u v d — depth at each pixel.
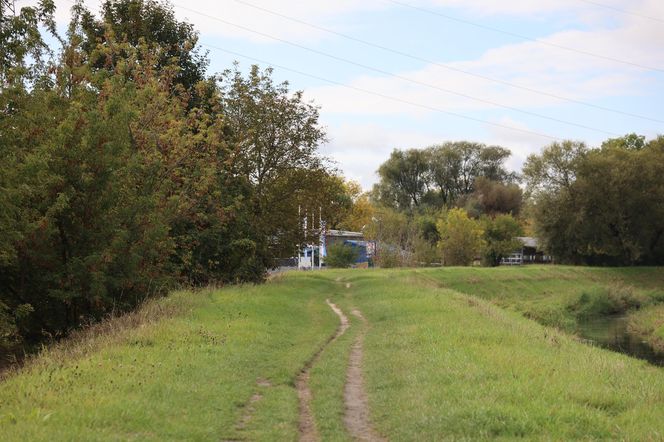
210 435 7.37
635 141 90.19
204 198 27.88
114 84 20.31
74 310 18.47
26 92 16.34
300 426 8.48
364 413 9.17
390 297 27.02
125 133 18.25
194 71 35.75
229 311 18.16
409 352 13.33
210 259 28.56
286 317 19.58
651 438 7.09
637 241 66.69
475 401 8.47
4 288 17.56
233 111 33.97
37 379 8.86
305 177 34.22
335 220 36.62
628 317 40.34
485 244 72.75
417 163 105.44
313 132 34.53
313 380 11.18
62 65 20.00
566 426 7.54
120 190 18.30
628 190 65.38
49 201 16.44
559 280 58.91
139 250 18.80
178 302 18.58
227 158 31.03
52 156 16.52
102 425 7.09
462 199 100.25
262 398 9.52
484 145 107.00
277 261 35.59
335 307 25.45
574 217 67.12
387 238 64.81
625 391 9.48
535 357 12.30
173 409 8.09
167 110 26.12
